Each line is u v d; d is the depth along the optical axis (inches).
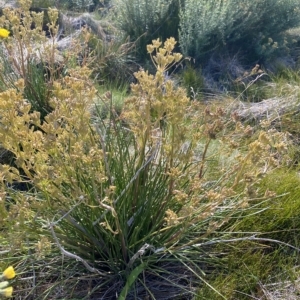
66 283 82.0
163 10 200.2
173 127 76.1
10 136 68.3
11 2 220.5
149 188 84.4
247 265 86.8
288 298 81.8
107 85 162.7
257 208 93.0
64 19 211.6
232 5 203.0
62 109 73.2
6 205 86.7
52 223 68.0
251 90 171.2
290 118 145.3
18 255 84.2
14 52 145.8
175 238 79.4
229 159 111.6
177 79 177.5
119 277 83.1
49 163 78.4
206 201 91.4
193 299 80.6
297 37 230.8
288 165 116.6
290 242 93.3
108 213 80.3
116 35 205.9
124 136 93.0
